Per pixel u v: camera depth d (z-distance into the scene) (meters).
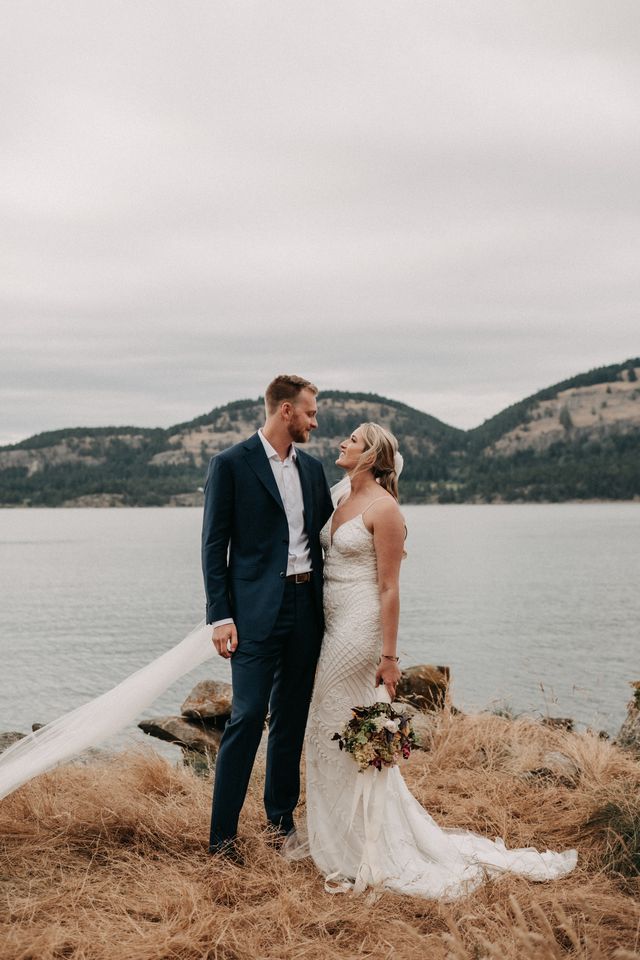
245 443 4.18
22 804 4.25
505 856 3.95
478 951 3.01
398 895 3.67
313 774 4.04
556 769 5.10
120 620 40.75
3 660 29.14
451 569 70.62
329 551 4.25
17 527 195.25
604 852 3.92
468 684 23.88
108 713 4.07
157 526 196.00
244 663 4.01
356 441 4.26
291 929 3.23
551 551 90.56
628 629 35.84
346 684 4.06
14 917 3.25
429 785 4.95
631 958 2.63
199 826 4.16
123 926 3.18
